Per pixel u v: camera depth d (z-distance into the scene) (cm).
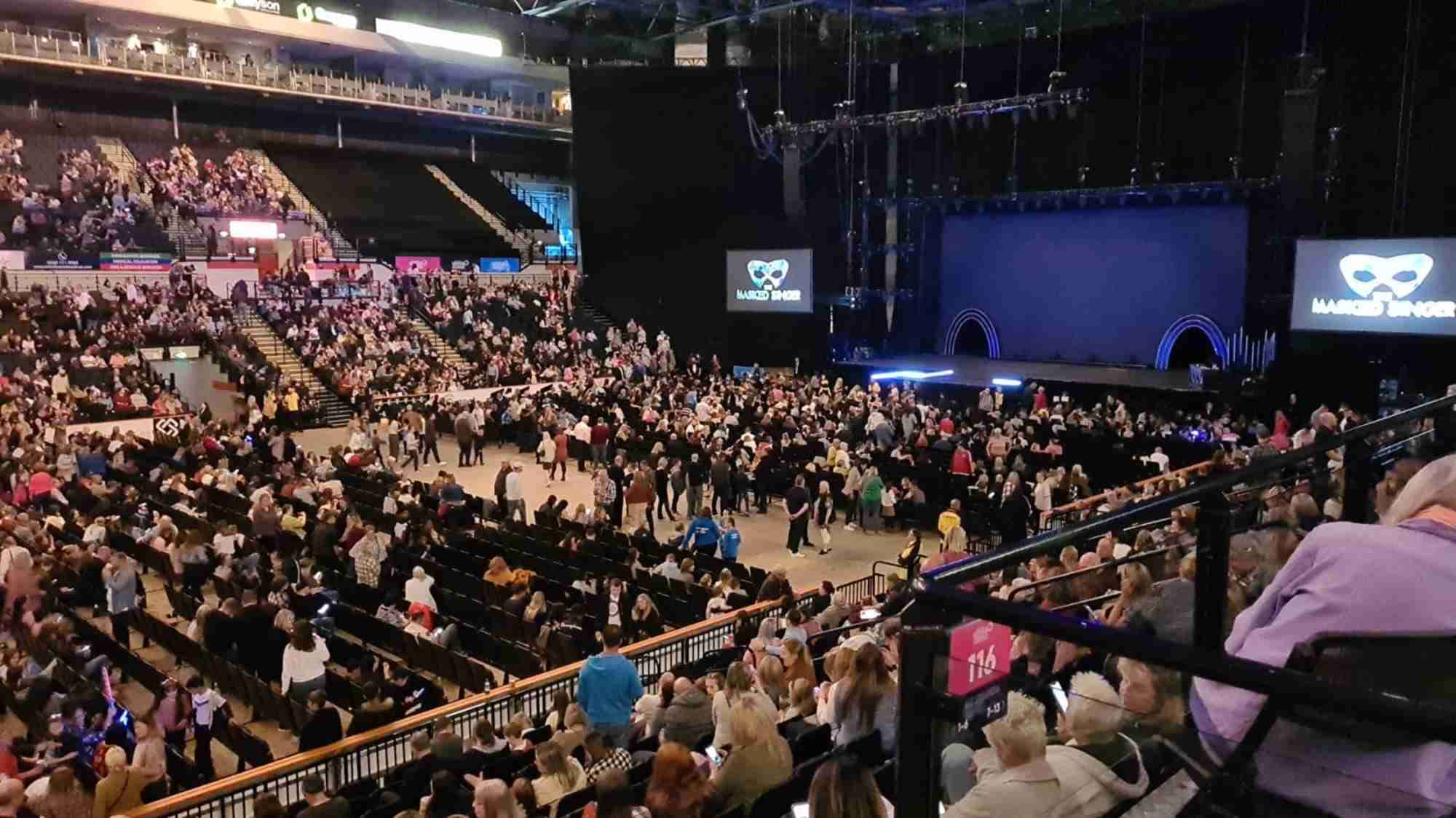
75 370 2628
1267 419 2358
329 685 1079
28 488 1720
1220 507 242
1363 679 153
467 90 4825
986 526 1706
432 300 3712
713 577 1429
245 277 3497
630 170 3809
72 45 3462
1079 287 2981
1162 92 2702
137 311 2969
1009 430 2153
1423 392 2189
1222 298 2692
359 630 1273
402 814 617
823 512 1772
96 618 1372
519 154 4906
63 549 1393
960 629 171
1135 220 2834
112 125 3769
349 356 3172
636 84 3719
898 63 3155
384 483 1964
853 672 534
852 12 2931
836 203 3375
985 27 2994
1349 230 2389
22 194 3278
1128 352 2906
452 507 1734
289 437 2302
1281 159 2405
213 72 3753
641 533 1669
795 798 572
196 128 3975
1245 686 127
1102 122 2833
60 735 903
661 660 1055
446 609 1312
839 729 539
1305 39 2302
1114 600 293
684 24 3644
